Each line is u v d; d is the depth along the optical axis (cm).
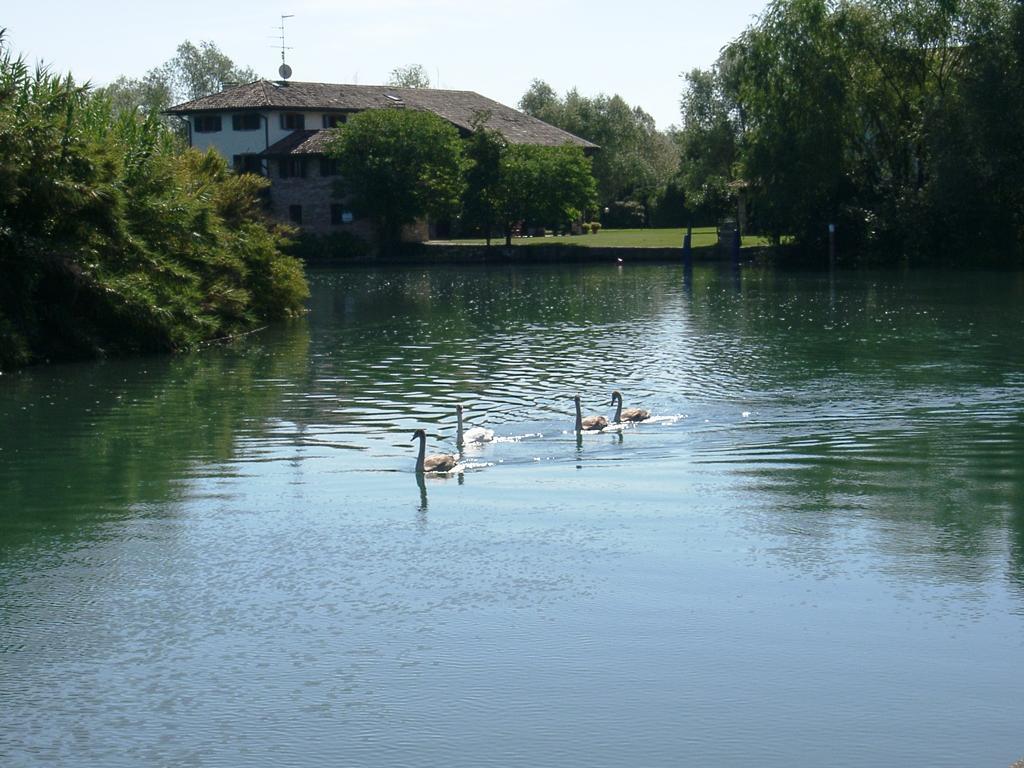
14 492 1919
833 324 4106
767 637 1295
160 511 1802
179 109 9675
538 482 1956
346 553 1593
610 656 1256
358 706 1159
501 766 1049
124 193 3794
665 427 2370
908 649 1259
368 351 3594
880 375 2956
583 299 5316
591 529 1681
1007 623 1321
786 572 1494
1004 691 1162
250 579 1499
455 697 1175
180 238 4053
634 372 3069
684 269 7331
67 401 2748
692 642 1287
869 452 2128
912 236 7056
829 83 6938
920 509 1759
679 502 1817
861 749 1062
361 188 8575
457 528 1697
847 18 7056
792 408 2541
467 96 11206
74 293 3503
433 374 3091
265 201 9388
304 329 4256
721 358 3303
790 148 7062
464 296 5628
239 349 3694
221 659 1268
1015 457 2067
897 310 4550
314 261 8731
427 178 8594
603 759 1056
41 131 3431
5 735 1112
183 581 1495
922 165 7412
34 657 1278
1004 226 7000
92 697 1186
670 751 1068
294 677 1223
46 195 3375
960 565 1510
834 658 1241
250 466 2088
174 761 1064
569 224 10581
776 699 1157
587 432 2327
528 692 1182
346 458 2142
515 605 1398
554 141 10738
